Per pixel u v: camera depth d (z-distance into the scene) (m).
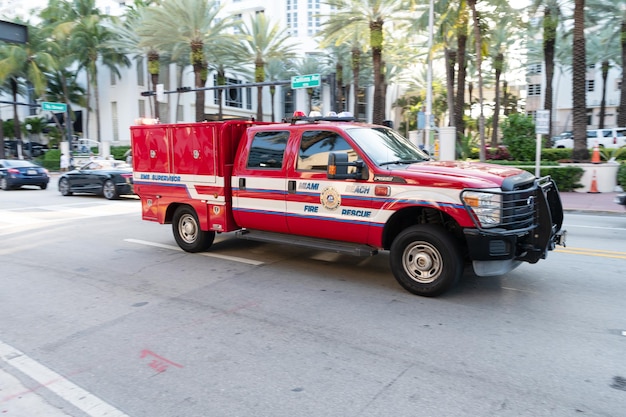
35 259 7.95
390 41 39.28
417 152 6.61
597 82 52.88
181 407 3.32
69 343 4.47
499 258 5.05
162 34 33.12
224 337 4.52
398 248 5.60
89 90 47.72
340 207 5.95
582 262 7.11
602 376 3.65
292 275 6.59
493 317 4.89
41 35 42.72
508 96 61.84
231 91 55.25
